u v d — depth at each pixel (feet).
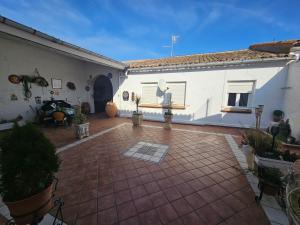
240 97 22.67
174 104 26.63
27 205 4.62
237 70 21.98
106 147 14.89
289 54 18.43
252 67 21.15
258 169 8.25
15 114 21.58
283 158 8.09
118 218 6.52
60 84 28.12
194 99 24.99
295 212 4.57
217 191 8.42
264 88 20.88
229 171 10.61
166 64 25.31
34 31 12.92
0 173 4.66
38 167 4.75
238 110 22.49
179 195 8.04
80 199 7.63
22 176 4.59
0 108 20.03
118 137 18.11
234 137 18.47
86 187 8.63
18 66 21.70
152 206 7.23
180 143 16.20
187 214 6.79
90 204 7.30
